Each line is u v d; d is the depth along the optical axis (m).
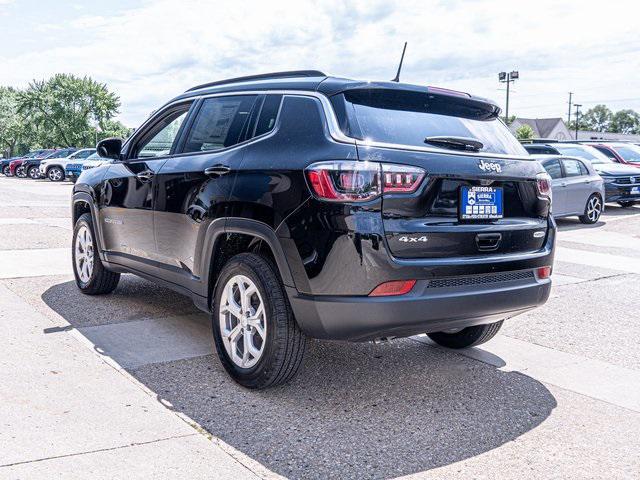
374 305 3.20
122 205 5.07
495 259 3.56
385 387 3.92
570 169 13.31
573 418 3.55
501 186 3.69
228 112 4.22
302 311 3.39
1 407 3.34
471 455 3.07
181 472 2.78
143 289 6.19
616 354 4.74
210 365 4.15
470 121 3.84
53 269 6.98
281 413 3.47
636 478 2.89
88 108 66.38
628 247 10.28
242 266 3.68
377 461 2.98
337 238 3.21
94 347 4.38
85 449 2.93
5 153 73.75
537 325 5.52
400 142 3.39
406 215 3.28
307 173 3.33
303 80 3.82
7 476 2.66
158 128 5.00
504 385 4.03
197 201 4.09
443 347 4.80
